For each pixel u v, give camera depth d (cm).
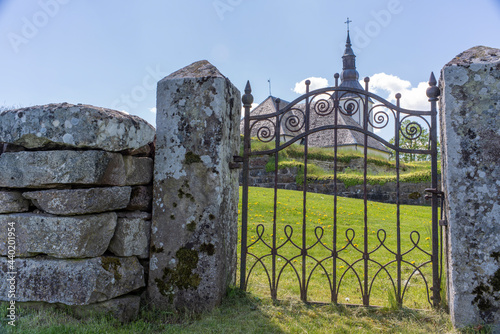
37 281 300
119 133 315
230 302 360
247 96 391
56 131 300
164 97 364
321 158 2212
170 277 348
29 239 302
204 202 348
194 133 354
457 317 305
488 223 304
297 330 312
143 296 352
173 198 354
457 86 317
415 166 2425
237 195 406
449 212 312
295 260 625
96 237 307
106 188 314
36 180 302
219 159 350
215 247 345
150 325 318
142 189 362
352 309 353
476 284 302
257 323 323
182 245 349
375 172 2264
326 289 457
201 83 357
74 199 296
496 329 291
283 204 1144
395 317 337
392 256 662
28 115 305
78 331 276
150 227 362
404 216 1123
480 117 311
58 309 305
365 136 368
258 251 679
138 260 353
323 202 1277
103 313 305
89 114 298
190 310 343
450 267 315
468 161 311
